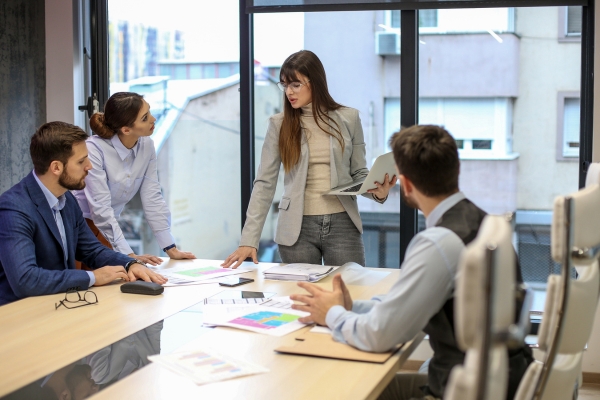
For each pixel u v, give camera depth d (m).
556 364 1.51
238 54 4.13
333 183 2.83
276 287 2.32
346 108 2.90
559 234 1.36
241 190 4.16
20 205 2.35
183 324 1.85
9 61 4.02
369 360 1.52
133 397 1.32
